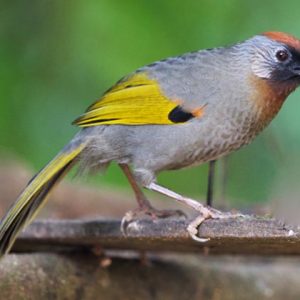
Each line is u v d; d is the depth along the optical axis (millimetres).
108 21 16938
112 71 16828
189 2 17016
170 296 12914
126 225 11375
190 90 11898
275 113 12297
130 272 12695
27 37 17719
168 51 16812
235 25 16984
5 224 11492
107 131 11992
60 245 12391
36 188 11641
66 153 11922
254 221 10227
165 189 11844
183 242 11273
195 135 11844
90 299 12133
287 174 15031
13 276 11562
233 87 11938
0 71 17516
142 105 11906
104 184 17062
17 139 17391
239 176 16891
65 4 17469
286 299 14125
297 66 12094
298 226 9984
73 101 17359
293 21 16828
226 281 13594
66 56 17391
